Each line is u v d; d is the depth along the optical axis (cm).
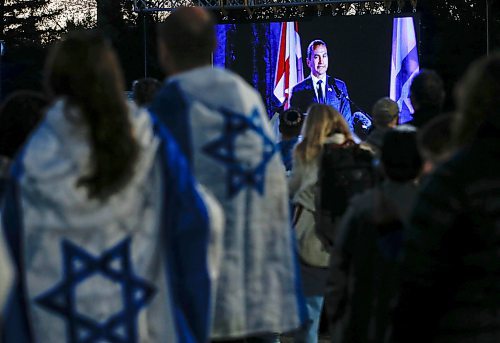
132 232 351
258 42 2008
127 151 345
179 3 2036
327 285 492
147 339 353
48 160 342
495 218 330
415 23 1970
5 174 362
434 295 333
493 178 332
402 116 1983
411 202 468
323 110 716
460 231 333
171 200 357
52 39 4878
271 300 468
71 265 343
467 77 348
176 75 471
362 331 471
